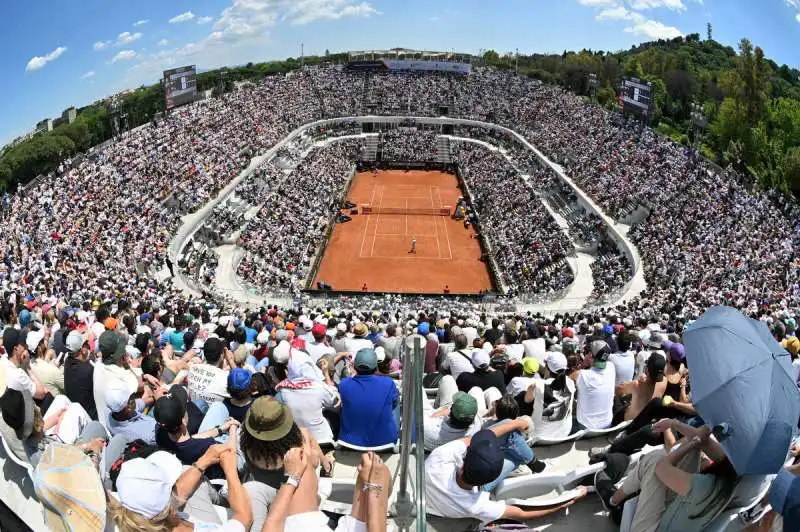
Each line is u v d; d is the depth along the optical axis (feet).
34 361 48.21
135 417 34.19
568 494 30.25
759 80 323.78
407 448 18.24
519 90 391.24
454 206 300.40
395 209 294.25
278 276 197.77
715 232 178.09
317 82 399.44
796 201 228.02
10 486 31.45
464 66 414.21
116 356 45.68
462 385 45.34
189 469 23.88
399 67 414.82
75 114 350.64
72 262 148.87
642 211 209.97
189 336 67.05
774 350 22.79
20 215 171.32
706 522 23.00
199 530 21.76
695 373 23.29
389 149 362.53
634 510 26.05
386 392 35.47
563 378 39.40
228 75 488.02
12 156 257.14
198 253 199.62
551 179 271.69
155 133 261.03
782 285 141.08
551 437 37.83
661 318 116.47
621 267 187.32
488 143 363.76
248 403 36.94
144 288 141.38
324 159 331.16
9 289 116.16
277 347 45.83
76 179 199.00
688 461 22.72
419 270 227.20
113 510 20.56
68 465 23.43
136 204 198.39
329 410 40.01
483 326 93.97
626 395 45.01
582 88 476.54
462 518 27.76
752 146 300.20
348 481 30.89
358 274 222.28
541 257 212.43
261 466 23.76
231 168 260.01
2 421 30.35
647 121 277.85
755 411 21.18
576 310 157.69
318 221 256.32
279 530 19.51
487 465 24.75
